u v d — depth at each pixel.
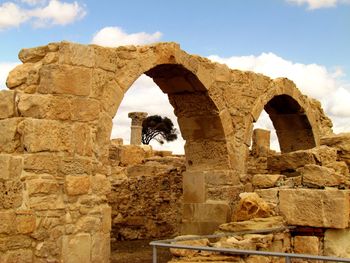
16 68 8.74
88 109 8.67
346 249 8.20
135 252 13.25
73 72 8.52
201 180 12.01
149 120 46.66
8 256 7.73
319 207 8.25
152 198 15.89
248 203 8.71
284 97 14.59
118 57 9.47
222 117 11.92
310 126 15.64
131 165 17.42
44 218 7.96
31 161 7.94
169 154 21.17
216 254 7.28
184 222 12.12
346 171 9.37
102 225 8.65
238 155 12.34
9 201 7.89
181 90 11.84
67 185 8.16
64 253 8.05
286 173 9.95
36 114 8.11
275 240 8.05
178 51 10.73
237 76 12.52
